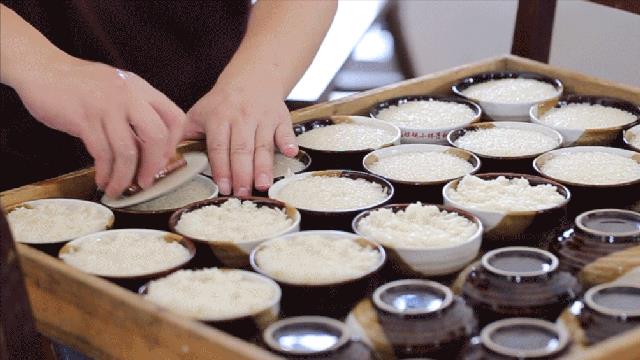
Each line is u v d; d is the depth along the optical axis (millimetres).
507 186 1374
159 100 1367
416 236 1263
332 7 1626
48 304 1188
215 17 1634
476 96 1660
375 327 1122
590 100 1629
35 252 1196
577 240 1260
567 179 1397
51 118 1350
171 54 1621
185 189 1406
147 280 1188
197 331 1066
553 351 1074
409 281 1183
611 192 1360
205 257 1262
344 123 1575
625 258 1229
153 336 1100
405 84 1666
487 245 1319
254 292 1161
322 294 1166
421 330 1114
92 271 1203
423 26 3283
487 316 1152
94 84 1347
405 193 1389
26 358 1017
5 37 1353
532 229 1300
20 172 1559
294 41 1559
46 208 1348
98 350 1156
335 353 1081
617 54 2768
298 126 1545
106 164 1343
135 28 1594
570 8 2918
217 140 1424
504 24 3199
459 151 1473
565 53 2799
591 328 1121
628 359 1052
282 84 1511
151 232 1285
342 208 1341
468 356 1093
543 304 1149
